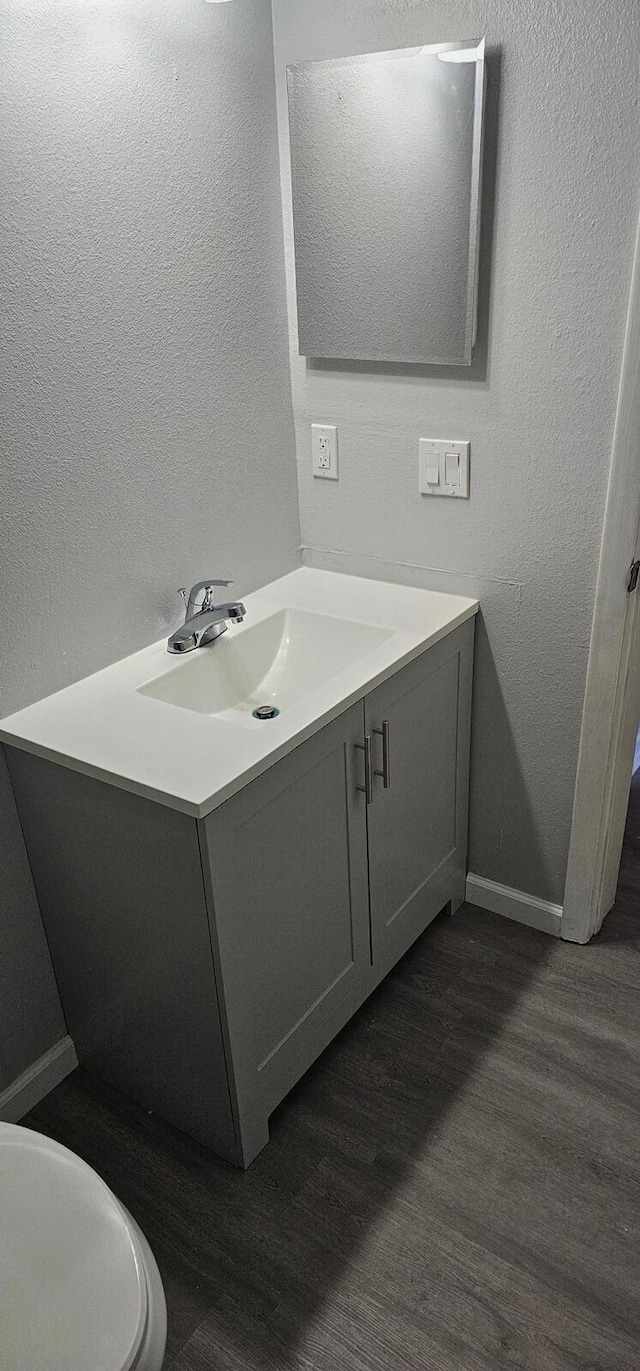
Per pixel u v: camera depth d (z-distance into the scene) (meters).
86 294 1.58
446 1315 1.52
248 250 1.91
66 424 1.61
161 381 1.78
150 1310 1.14
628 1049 1.97
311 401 2.11
